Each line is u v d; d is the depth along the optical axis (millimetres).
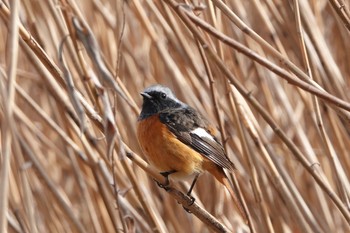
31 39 7969
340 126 10914
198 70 11148
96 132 10852
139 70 12414
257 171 10047
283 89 12523
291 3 10625
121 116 11445
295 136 11641
